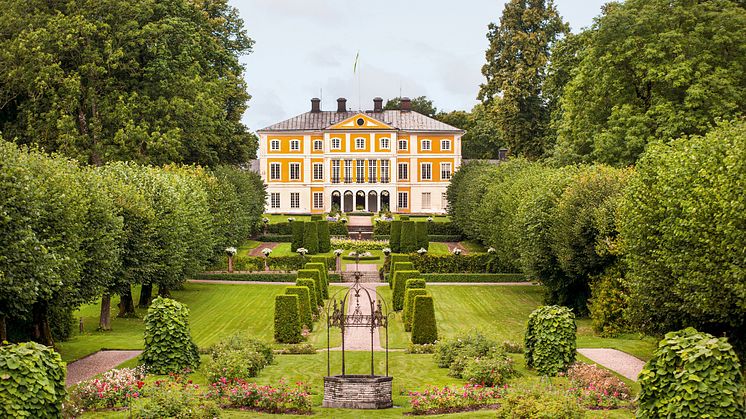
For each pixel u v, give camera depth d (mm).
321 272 50656
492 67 95312
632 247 28328
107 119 53438
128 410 20594
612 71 48562
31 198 27281
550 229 40562
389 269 61531
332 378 23281
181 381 24484
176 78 56500
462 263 61469
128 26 54938
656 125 46344
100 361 29781
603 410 21203
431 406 22344
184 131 58250
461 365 27547
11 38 53781
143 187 41344
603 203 37188
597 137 48312
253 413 21781
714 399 16047
